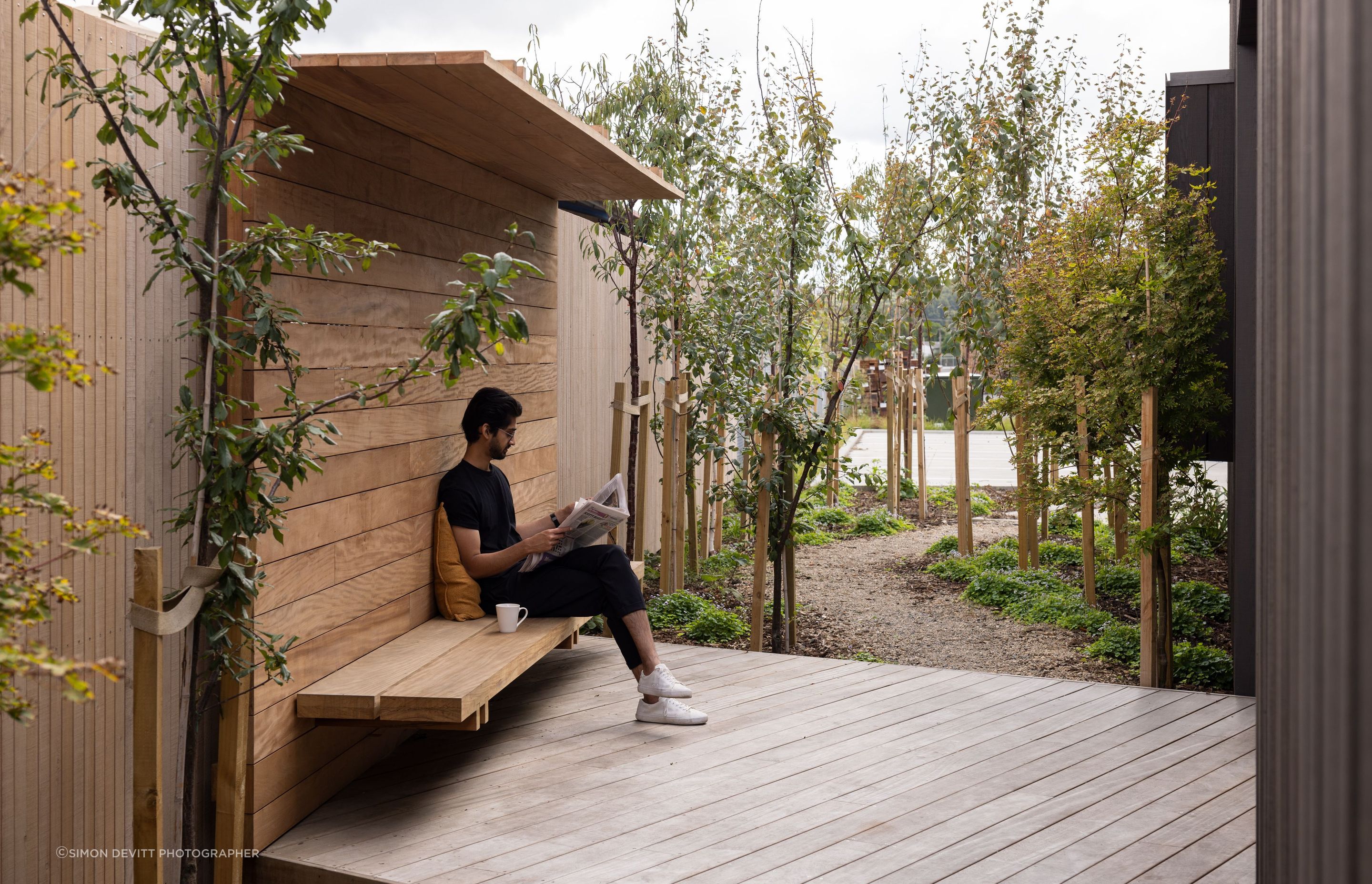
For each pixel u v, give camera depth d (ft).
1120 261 19.89
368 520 12.52
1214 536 27.09
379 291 12.60
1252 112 15.56
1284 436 3.78
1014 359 23.47
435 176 14.08
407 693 10.97
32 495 5.44
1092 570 23.18
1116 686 16.85
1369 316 1.84
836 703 15.76
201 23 7.75
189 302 9.81
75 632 8.39
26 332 4.65
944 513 37.93
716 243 24.68
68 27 8.28
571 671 17.43
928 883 9.94
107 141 7.70
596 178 16.37
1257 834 7.20
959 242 23.44
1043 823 11.38
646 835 10.94
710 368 24.18
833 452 24.80
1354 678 1.92
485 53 9.73
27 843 8.02
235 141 8.39
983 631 22.35
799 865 10.30
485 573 14.23
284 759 10.80
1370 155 1.85
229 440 8.24
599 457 25.58
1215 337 18.06
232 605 8.53
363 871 9.99
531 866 10.17
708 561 28.09
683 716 14.62
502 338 16.62
